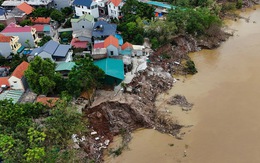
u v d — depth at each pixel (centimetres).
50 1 10819
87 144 6016
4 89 6981
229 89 7600
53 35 9406
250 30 10475
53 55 7612
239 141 6131
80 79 6397
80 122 5762
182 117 6794
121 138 6319
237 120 6650
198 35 9719
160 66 8344
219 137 6253
